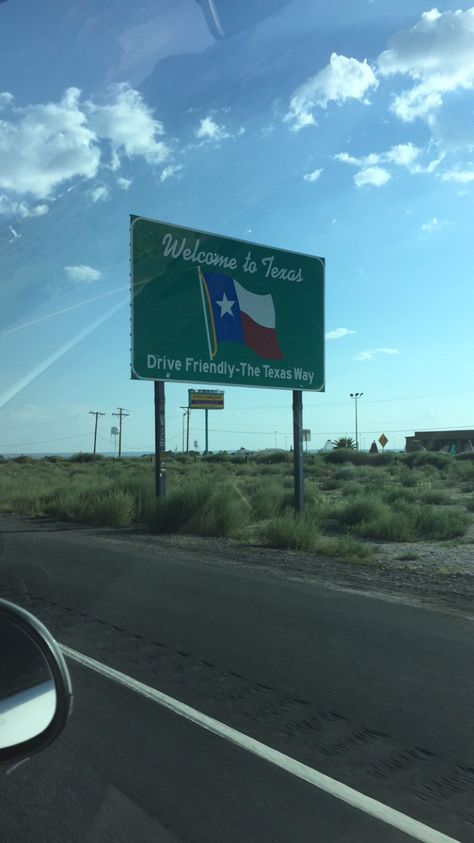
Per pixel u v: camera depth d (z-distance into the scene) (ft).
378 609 31.27
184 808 13.69
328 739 17.20
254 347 71.10
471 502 81.76
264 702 19.72
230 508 61.11
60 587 35.53
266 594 34.30
